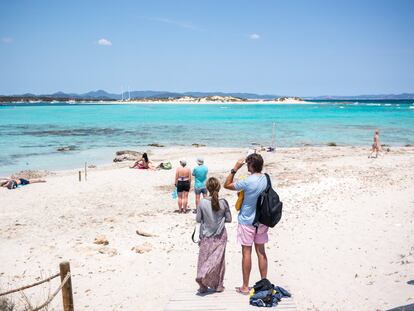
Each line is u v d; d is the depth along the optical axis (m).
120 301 7.59
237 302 6.09
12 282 8.69
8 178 21.47
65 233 12.23
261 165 6.15
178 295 6.65
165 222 13.30
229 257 9.64
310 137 42.03
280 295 6.11
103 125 59.09
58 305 7.53
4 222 13.51
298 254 9.44
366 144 36.41
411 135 43.38
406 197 14.44
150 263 9.62
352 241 9.93
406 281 6.88
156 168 23.72
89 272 9.16
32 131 49.19
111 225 13.02
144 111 111.44
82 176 21.48
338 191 16.58
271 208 6.02
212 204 6.58
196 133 46.75
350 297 6.63
